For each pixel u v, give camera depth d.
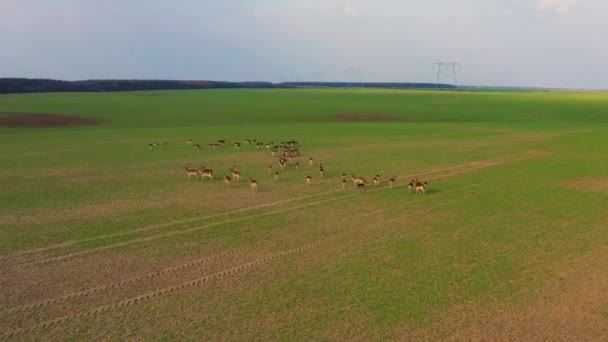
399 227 24.53
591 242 21.75
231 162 45.97
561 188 33.09
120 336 13.99
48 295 16.62
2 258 20.08
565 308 15.55
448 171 40.53
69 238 22.72
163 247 21.53
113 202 29.78
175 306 15.85
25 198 30.67
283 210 27.97
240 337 13.93
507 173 39.12
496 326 14.48
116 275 18.36
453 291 16.88
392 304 15.92
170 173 39.91
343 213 27.30
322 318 15.02
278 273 18.58
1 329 14.33
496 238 22.58
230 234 23.44
